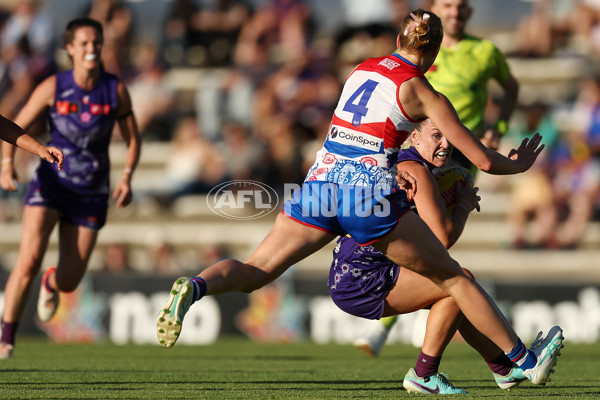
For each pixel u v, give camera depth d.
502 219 42.81
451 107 13.48
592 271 39.47
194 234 42.56
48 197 21.44
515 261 40.03
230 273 13.61
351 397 14.73
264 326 32.47
